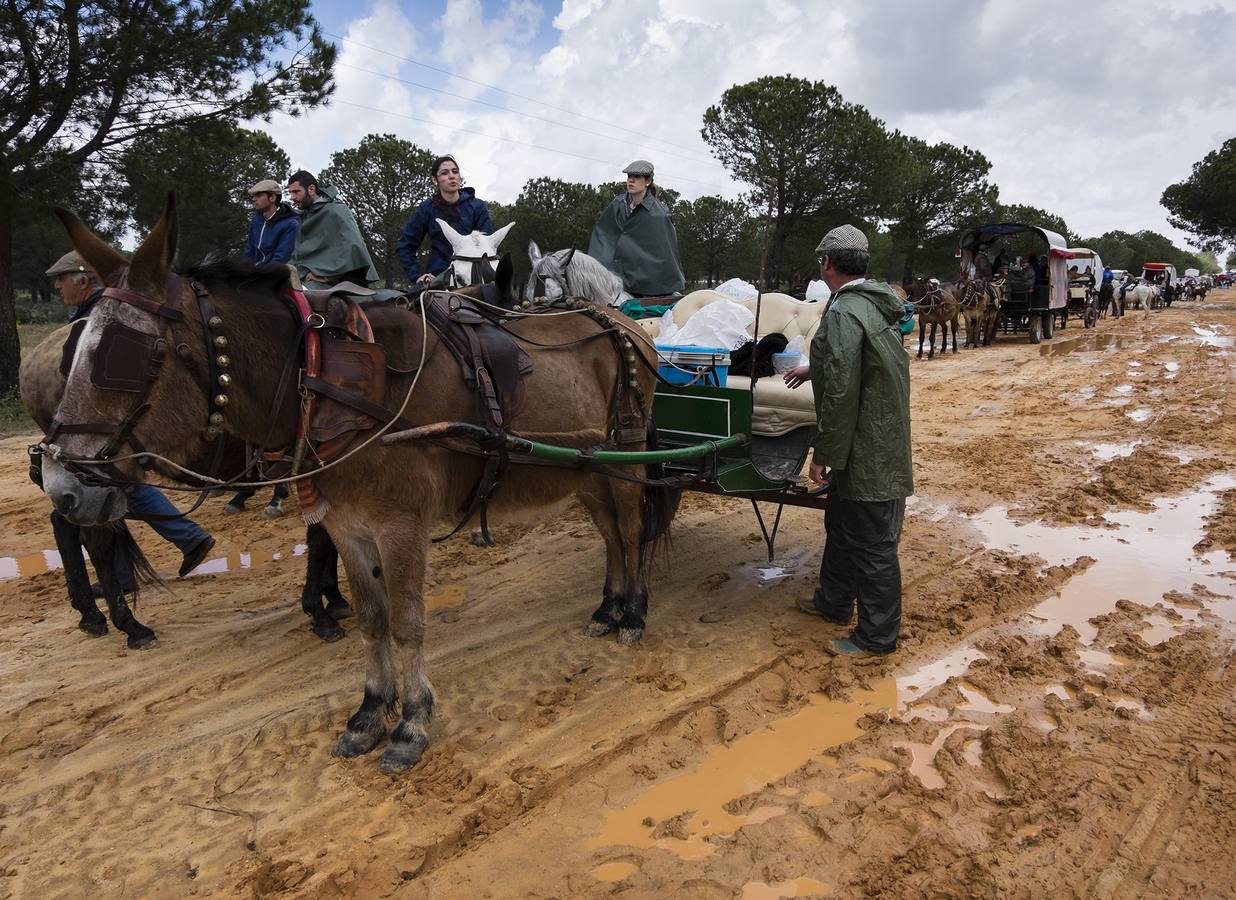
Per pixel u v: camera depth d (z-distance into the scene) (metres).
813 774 3.47
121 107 13.35
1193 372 14.94
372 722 3.73
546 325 4.46
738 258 42.56
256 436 3.19
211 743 3.79
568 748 3.71
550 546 6.52
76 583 4.89
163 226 2.81
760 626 5.00
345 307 3.31
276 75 14.02
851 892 2.80
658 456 4.34
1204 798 3.21
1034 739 3.64
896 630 4.56
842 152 29.06
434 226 6.56
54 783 3.51
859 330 4.17
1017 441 9.88
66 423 2.70
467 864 2.99
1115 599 5.29
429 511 3.51
